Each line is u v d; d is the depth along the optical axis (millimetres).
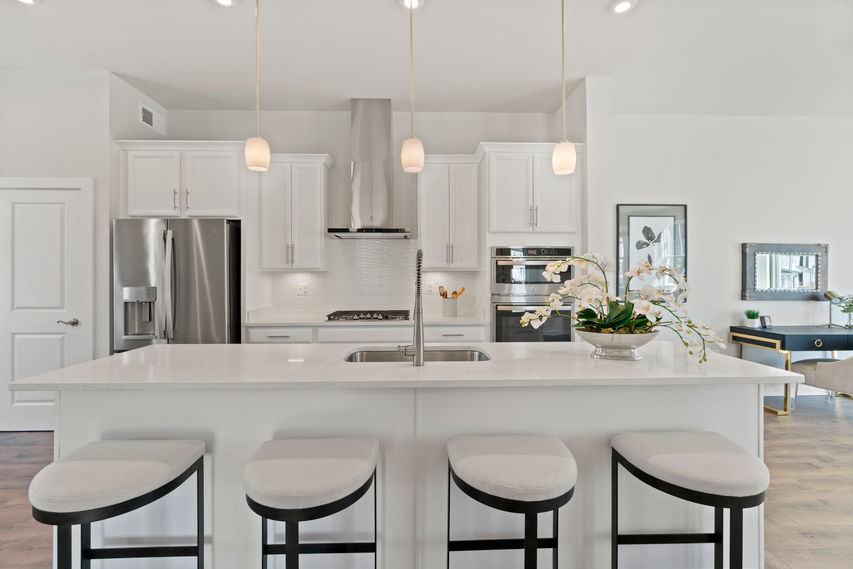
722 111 4242
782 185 4391
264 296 4004
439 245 3871
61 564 1227
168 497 1641
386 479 1658
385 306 4215
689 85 3676
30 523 2160
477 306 4125
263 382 1522
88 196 3357
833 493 2459
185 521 1643
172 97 3842
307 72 3393
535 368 1722
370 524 1659
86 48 3047
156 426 1630
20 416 3387
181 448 1459
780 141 4387
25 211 3375
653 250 4297
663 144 4312
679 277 1807
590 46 3039
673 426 1695
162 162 3584
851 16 2695
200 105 4012
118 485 1235
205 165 3619
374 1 2518
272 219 3777
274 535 1648
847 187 4430
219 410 1639
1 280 3369
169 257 3250
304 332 3574
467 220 3871
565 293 1948
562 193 3623
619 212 4281
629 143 4297
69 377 1582
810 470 2742
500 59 3201
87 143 3383
